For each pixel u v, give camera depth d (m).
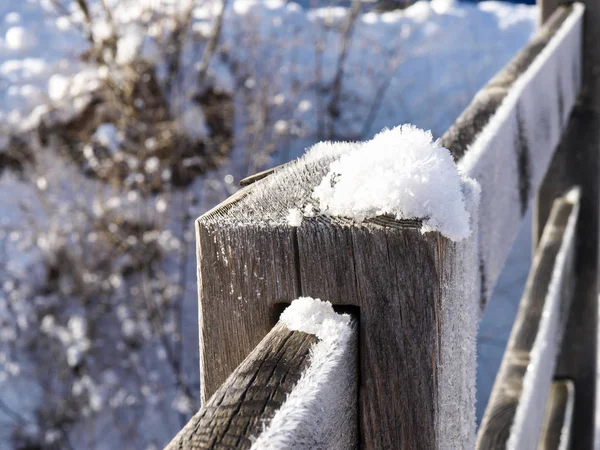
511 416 1.48
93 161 5.52
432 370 0.67
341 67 6.39
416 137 0.72
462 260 0.75
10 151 5.67
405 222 0.66
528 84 1.40
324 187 0.70
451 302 0.71
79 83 5.90
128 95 5.61
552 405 2.35
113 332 5.28
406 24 6.94
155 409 5.07
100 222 5.29
